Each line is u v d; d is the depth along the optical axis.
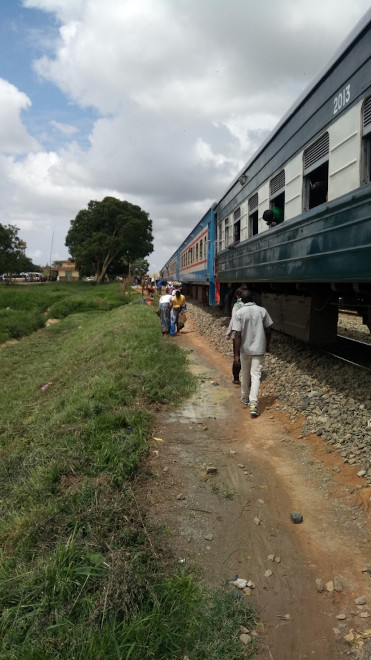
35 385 9.92
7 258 62.25
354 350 8.59
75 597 2.73
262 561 3.35
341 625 2.77
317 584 3.07
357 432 5.04
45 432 5.58
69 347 14.38
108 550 3.15
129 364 8.20
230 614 2.84
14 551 3.25
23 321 20.98
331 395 6.18
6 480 4.63
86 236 60.66
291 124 7.45
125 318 16.02
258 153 9.49
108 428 5.26
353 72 5.28
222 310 17.62
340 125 5.62
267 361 8.80
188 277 25.78
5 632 2.51
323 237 6.05
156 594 2.84
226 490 4.30
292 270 7.28
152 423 5.91
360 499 3.98
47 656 2.33
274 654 2.60
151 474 4.53
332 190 5.85
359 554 3.37
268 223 8.71
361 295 7.24
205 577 3.19
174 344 11.46
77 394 6.80
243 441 5.45
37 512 3.66
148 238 62.00
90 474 4.29
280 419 6.07
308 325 8.13
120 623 2.58
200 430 5.79
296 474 4.59
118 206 58.25
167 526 3.71
